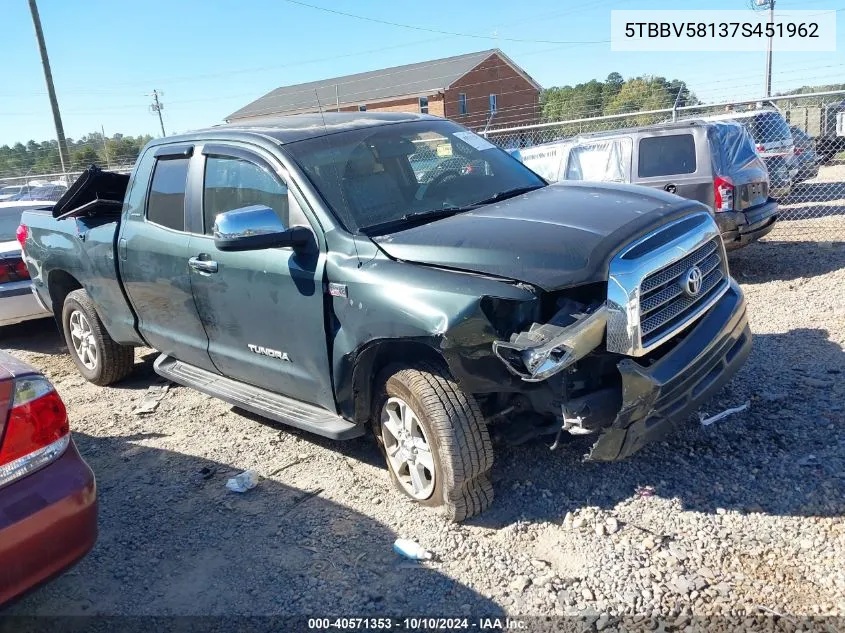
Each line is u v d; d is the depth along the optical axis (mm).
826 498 3396
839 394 4391
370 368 3711
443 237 3496
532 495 3732
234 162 4367
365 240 3637
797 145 13203
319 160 4078
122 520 3998
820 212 11312
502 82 45281
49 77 25219
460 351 3131
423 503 3727
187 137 4871
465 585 3135
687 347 3430
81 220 5738
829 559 2998
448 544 3422
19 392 2756
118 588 3400
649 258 3223
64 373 6902
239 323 4309
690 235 3527
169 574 3467
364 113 4930
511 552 3318
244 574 3389
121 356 6082
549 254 3205
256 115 51906
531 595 3021
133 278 5117
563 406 3180
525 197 4090
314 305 3752
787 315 6117
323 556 3453
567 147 8992
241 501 4059
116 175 5871
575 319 3125
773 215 7922
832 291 6707
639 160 8117
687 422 4258
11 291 7270
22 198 20672
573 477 3852
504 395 3582
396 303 3316
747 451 3885
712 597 2879
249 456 4629
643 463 3904
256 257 4055
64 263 5922
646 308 3203
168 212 4828
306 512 3857
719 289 3799
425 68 46375
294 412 4145
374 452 4496
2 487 2660
